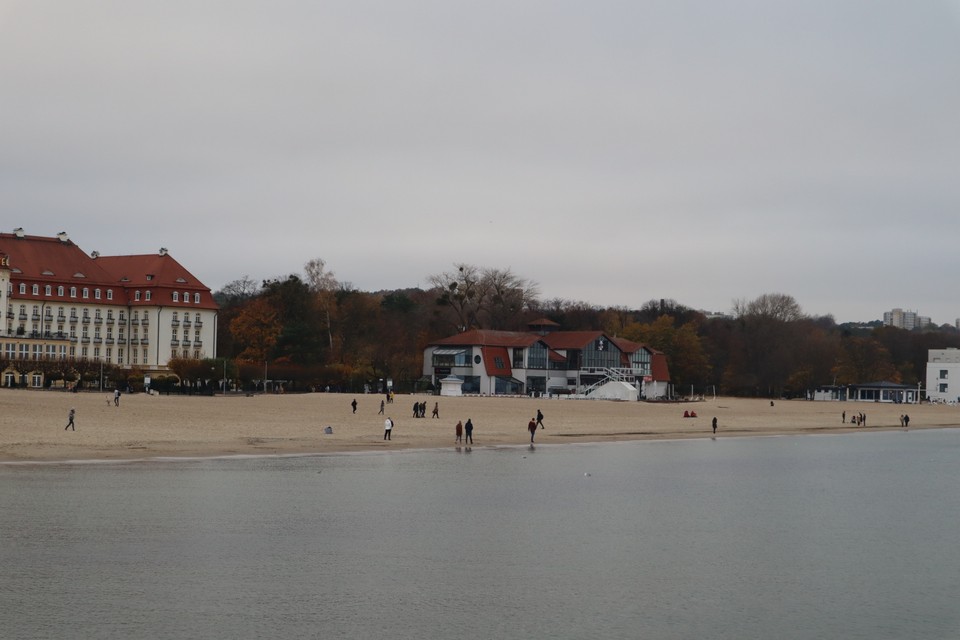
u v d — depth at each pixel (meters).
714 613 45.34
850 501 79.12
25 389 154.88
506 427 137.38
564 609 45.25
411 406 157.12
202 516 63.00
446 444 114.81
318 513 65.94
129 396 147.12
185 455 94.12
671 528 64.88
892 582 51.41
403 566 51.91
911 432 169.00
